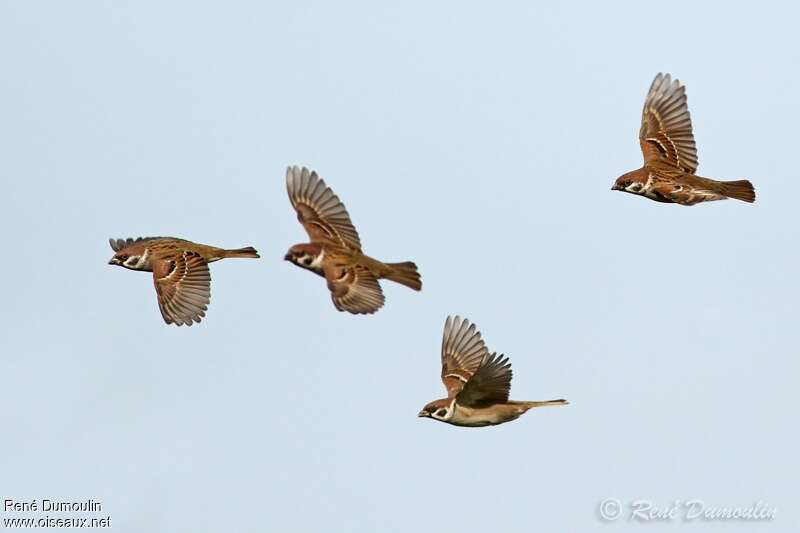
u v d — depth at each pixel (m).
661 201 21.67
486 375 18.62
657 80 22.06
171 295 22.23
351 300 18.12
